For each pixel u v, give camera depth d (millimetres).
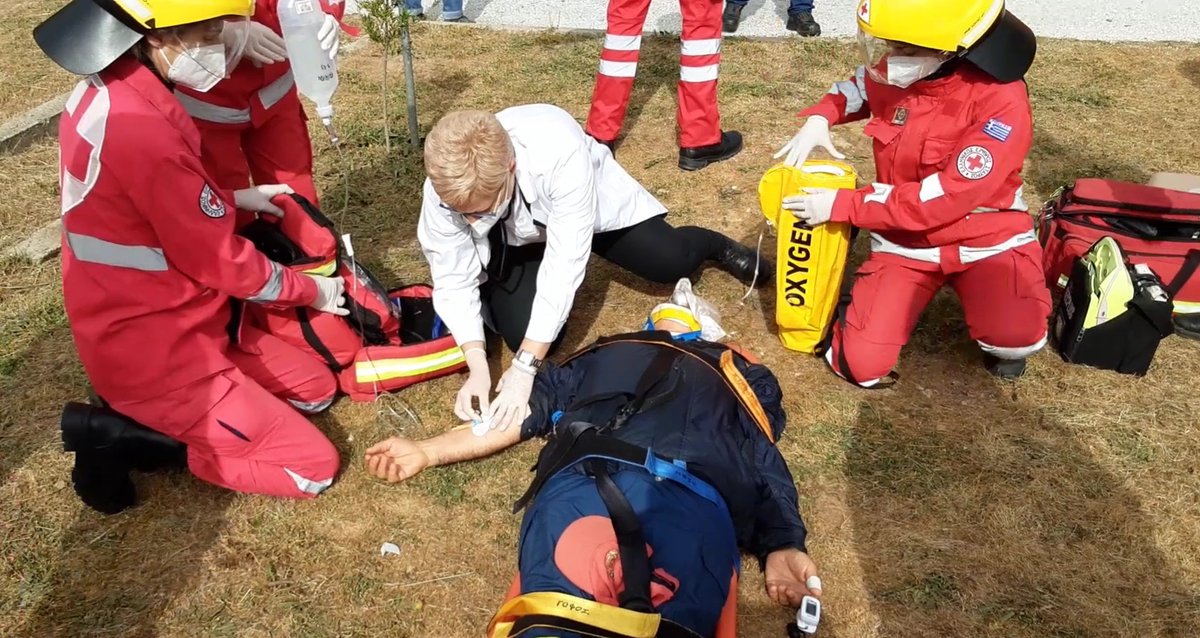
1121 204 3547
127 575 2668
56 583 2648
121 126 2350
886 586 2629
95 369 2629
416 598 2613
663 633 2035
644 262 3535
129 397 2680
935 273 3211
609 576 2113
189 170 2473
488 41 6398
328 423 3221
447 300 2891
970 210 2934
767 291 3887
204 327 2736
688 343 2740
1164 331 3242
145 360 2619
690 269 3658
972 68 2857
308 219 3135
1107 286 3246
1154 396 3277
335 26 3287
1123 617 2523
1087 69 5797
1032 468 2992
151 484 2953
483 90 5652
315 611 2572
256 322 3139
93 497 2775
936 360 3486
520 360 2756
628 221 3400
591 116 4832
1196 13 6863
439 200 2707
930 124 2959
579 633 1994
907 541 2756
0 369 3434
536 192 2797
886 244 3248
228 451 2803
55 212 4426
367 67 5984
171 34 2355
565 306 2771
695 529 2240
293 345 3184
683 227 3688
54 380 3387
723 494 2408
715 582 2193
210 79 2502
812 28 6355
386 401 3299
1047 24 6691
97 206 2438
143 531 2803
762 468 2648
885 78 2914
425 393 3346
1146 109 5289
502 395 2744
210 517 2852
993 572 2658
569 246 2770
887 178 3189
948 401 3289
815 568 2545
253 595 2611
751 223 4301
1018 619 2523
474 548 2762
